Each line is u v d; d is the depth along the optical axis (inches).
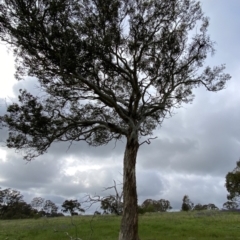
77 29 528.7
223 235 877.2
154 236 853.2
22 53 561.3
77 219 1400.1
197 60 639.1
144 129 705.6
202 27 624.4
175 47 612.1
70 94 617.6
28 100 602.9
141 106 633.0
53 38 508.1
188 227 1031.0
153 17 584.1
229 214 1585.9
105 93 616.7
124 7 564.7
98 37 544.7
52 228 1070.4
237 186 2122.3
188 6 597.9
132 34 586.6
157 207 2586.1
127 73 606.5
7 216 2664.9
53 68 555.2
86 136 639.8
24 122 589.9
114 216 1441.9
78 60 533.6
